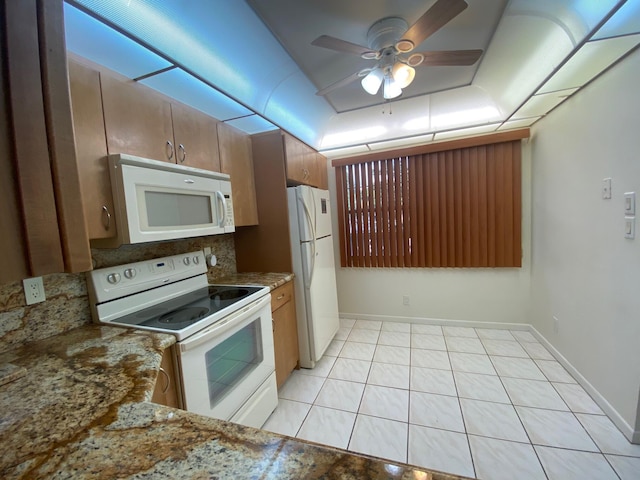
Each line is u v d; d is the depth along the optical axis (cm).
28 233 52
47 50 54
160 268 174
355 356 262
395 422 178
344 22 142
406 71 154
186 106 167
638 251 147
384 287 339
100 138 120
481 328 306
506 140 271
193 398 125
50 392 78
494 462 146
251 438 56
